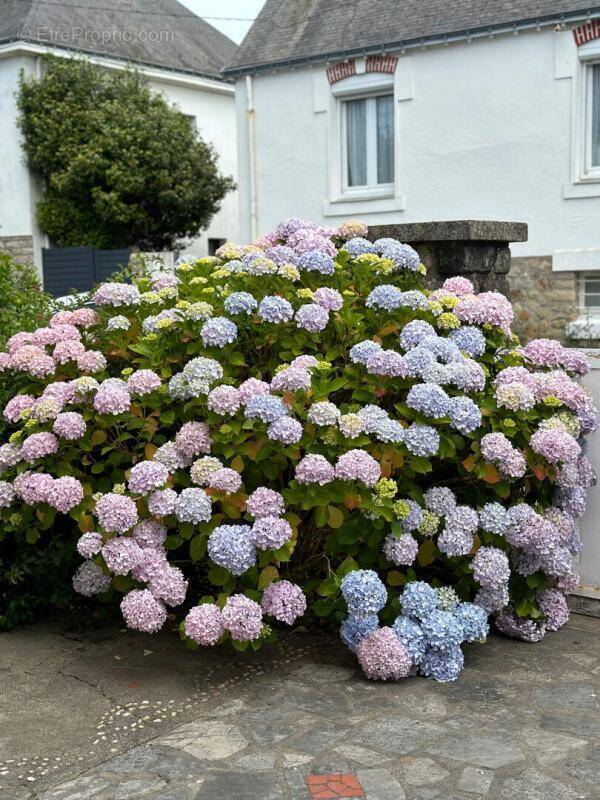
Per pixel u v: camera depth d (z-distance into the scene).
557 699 3.81
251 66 14.02
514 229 6.70
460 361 4.41
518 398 4.33
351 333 4.64
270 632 4.12
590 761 3.29
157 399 4.41
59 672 4.17
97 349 4.91
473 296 4.88
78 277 16.61
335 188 13.76
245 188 14.54
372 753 3.38
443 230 6.38
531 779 3.18
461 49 12.29
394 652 3.93
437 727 3.57
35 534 4.46
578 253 11.64
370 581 4.00
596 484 4.80
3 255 6.79
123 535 4.17
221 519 4.11
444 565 4.68
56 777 3.27
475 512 4.32
